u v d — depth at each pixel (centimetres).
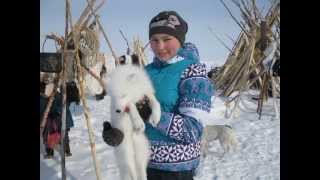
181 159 159
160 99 158
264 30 655
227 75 794
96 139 471
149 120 158
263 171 357
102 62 800
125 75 167
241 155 409
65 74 288
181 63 158
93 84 816
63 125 286
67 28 286
